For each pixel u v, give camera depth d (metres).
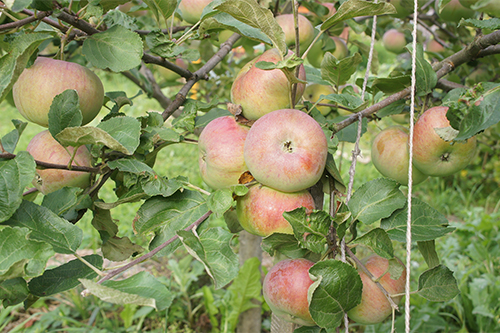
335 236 1.24
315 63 2.59
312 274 1.08
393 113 1.89
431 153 1.58
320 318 1.11
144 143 1.43
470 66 2.65
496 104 1.25
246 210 1.32
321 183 1.48
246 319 3.19
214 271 1.09
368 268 1.39
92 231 4.53
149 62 1.62
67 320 3.46
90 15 1.33
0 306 3.45
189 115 1.61
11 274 0.95
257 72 1.40
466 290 3.41
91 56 1.39
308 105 1.66
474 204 5.84
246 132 1.39
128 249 1.49
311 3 2.33
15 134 1.40
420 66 1.62
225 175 1.36
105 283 1.06
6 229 1.01
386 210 1.28
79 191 1.27
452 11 2.36
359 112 1.58
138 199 1.36
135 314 3.42
